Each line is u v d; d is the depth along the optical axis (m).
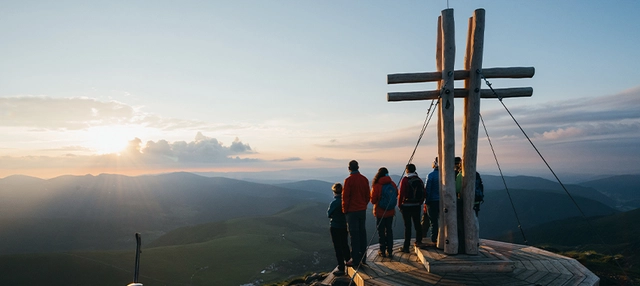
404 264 7.88
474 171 7.87
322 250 119.75
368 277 6.96
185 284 76.88
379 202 8.45
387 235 8.55
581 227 106.69
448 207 7.81
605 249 55.34
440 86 8.05
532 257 8.31
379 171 8.72
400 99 7.92
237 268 90.56
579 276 6.90
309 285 9.26
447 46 7.66
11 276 76.81
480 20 7.62
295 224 177.75
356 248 7.74
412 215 8.85
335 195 8.52
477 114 7.75
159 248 106.31
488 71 7.70
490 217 190.62
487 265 7.14
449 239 7.78
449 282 6.57
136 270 4.20
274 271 90.25
